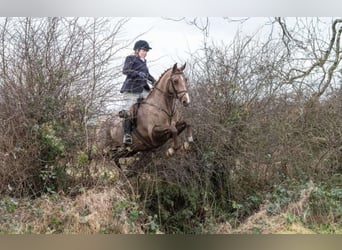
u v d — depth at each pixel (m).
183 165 10.79
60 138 9.76
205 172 11.02
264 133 11.38
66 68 9.98
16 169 9.60
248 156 11.15
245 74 11.19
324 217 10.10
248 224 9.91
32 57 9.87
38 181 9.96
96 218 8.65
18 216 8.56
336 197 10.70
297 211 10.05
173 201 10.95
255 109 11.22
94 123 10.29
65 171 10.05
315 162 11.95
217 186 11.34
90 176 10.10
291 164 11.68
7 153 9.54
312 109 12.13
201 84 11.03
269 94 11.46
